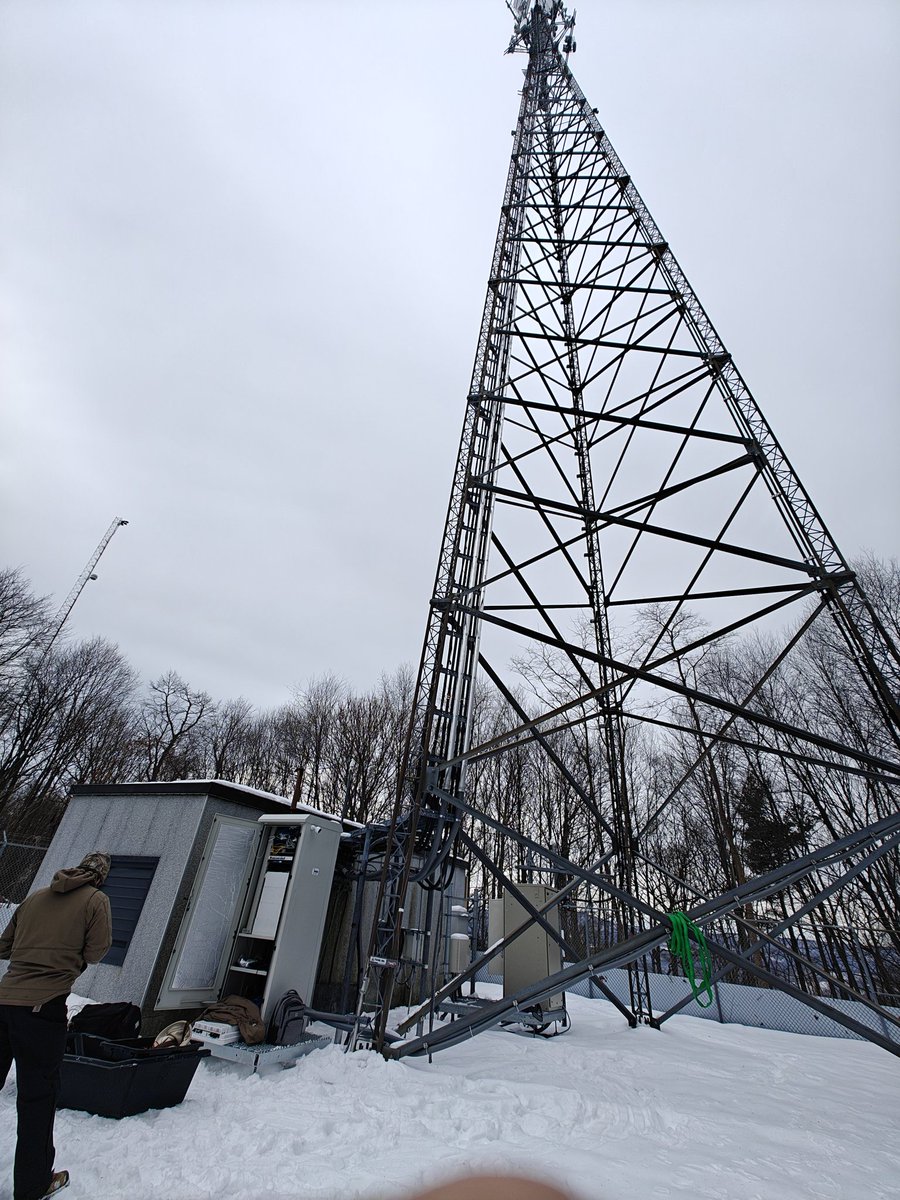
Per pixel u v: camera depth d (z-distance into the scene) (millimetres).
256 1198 3457
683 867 32188
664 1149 4492
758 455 8672
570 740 35844
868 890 21312
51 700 45344
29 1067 3539
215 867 8062
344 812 38594
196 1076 5844
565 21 19906
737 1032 12039
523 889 11164
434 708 7801
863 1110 6281
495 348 11219
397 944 6934
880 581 25578
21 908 4109
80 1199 3467
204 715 52281
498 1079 6070
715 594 8711
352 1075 5840
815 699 27172
